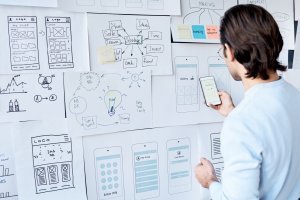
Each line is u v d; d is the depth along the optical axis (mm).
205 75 1150
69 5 936
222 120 1185
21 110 910
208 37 1138
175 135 1112
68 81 953
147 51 1048
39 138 934
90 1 961
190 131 1139
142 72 1043
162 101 1083
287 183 742
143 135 1062
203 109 1151
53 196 956
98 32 978
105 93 999
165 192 1112
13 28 889
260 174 714
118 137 1030
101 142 1010
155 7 1049
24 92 911
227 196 703
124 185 1049
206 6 1134
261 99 721
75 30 953
